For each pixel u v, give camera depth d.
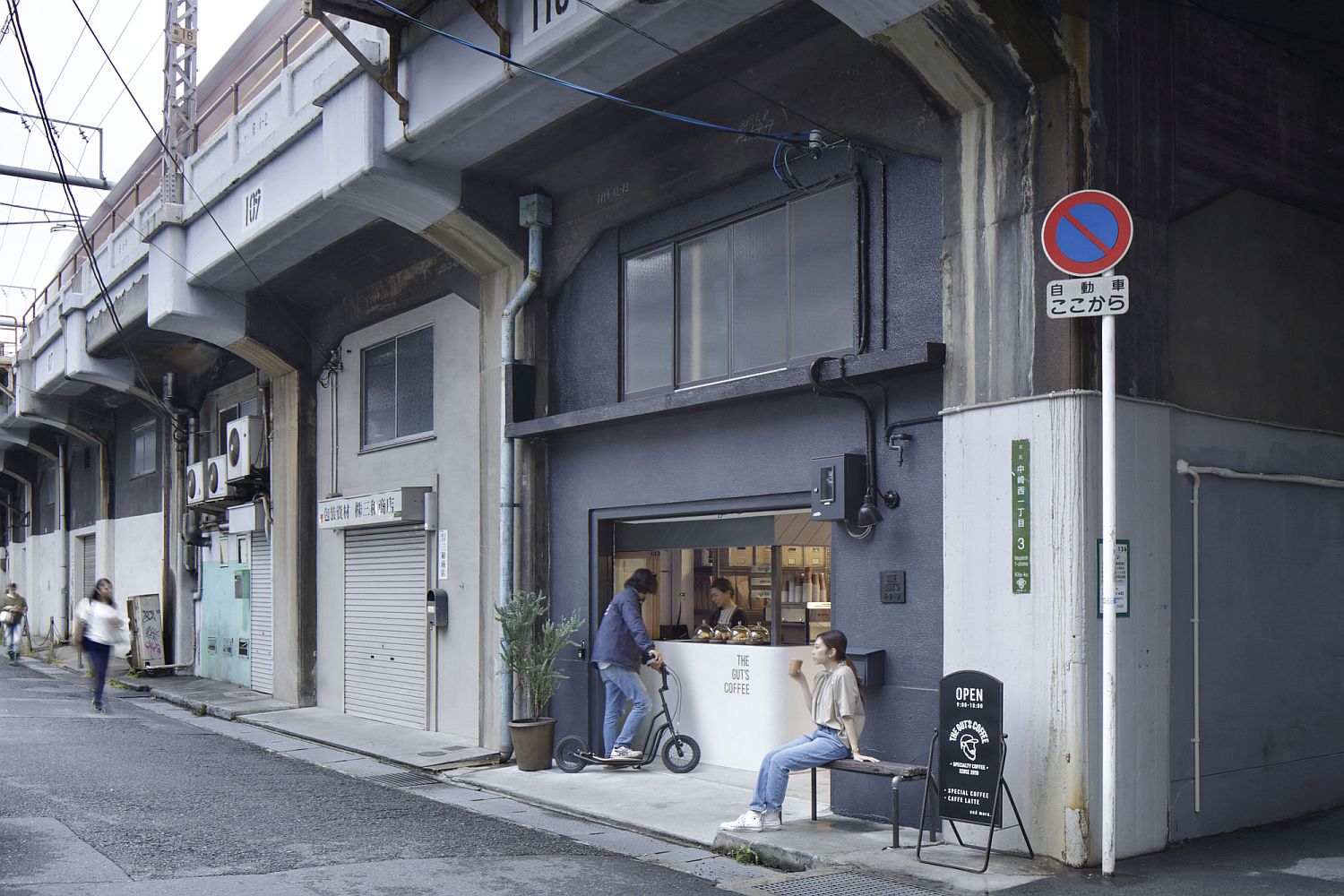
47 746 11.95
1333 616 8.84
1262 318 8.46
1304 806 8.43
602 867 7.20
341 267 15.07
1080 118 7.14
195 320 16.14
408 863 7.15
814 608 10.29
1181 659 7.55
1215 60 8.16
